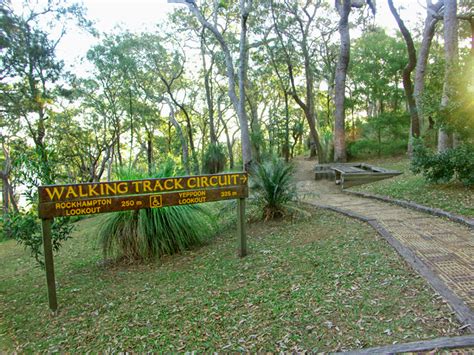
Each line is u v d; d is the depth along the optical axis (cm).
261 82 2845
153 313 366
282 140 2541
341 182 1180
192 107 3030
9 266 716
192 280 445
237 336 301
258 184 693
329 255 456
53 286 408
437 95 778
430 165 790
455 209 610
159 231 559
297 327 299
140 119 2570
